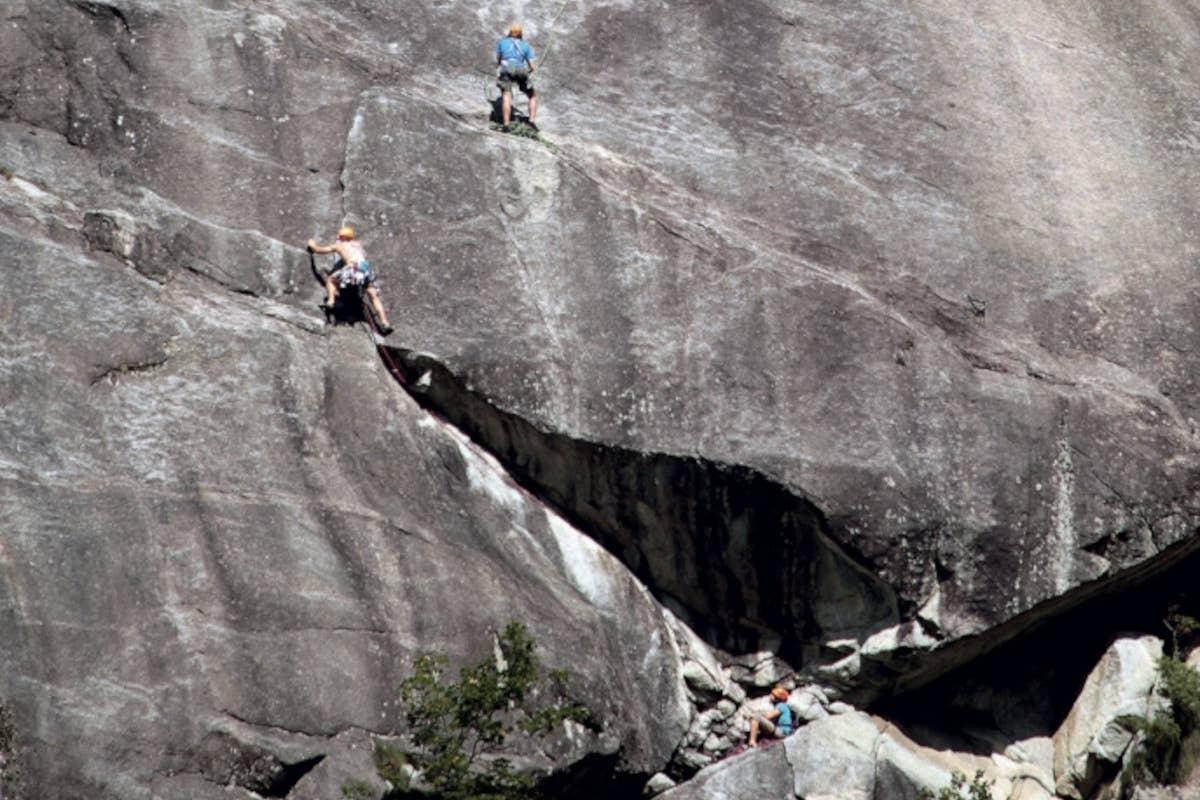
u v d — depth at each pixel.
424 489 63.06
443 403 65.31
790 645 67.81
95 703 55.41
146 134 66.81
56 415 58.97
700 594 67.56
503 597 61.88
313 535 60.03
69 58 67.94
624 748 63.41
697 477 64.62
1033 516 65.06
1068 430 66.12
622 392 64.50
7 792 53.88
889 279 69.06
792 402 64.88
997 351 67.88
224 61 68.62
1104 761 67.75
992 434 65.62
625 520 66.25
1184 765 68.00
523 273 65.88
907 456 64.69
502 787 57.59
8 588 55.75
